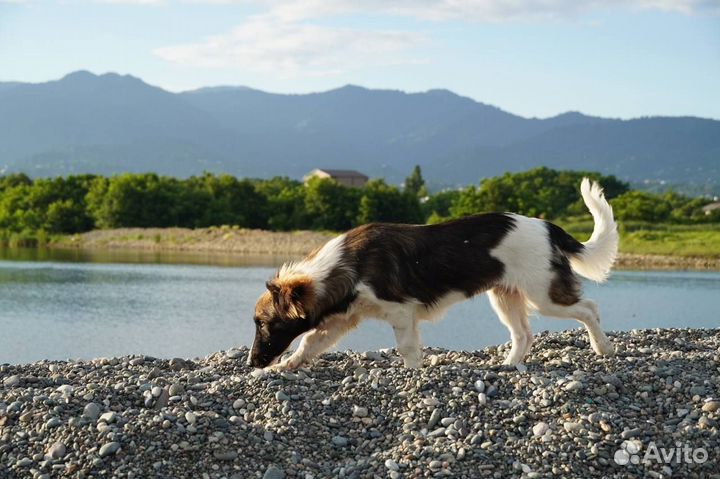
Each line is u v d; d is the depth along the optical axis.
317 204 86.00
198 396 7.93
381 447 7.20
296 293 8.96
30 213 80.50
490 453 6.86
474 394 7.83
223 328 22.78
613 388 7.90
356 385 8.19
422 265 9.05
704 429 7.11
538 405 7.62
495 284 9.27
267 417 7.58
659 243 54.88
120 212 80.56
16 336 21.23
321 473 6.79
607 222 9.63
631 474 6.60
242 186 87.44
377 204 85.81
